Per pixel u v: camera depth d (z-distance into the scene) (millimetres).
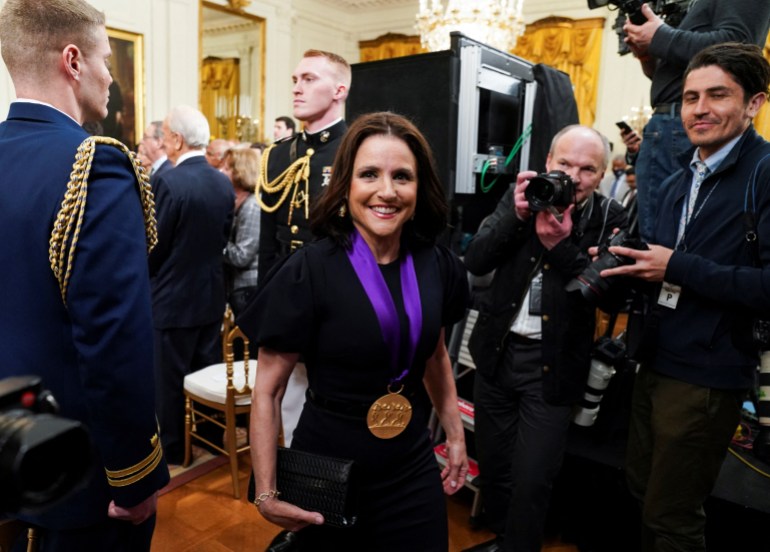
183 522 2234
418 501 1232
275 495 1144
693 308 1447
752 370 1439
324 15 8930
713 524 1879
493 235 1783
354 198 1153
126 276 1013
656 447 1533
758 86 1357
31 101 1076
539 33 7699
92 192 1014
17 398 467
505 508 1978
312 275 1159
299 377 2152
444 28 3979
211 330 2811
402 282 1216
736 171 1403
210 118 8211
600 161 1699
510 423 1910
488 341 1863
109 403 1006
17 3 1050
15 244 1007
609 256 1480
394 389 1197
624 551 2018
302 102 2090
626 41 2008
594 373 1825
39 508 419
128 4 6203
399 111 2477
